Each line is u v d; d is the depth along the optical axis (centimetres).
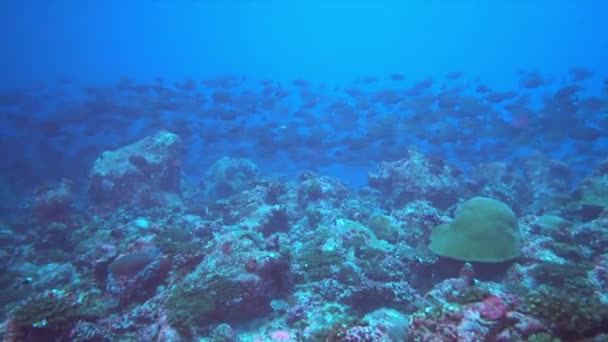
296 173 2797
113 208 1686
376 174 1806
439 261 865
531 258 814
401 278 852
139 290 770
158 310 684
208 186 2117
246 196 1512
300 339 645
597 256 870
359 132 2155
